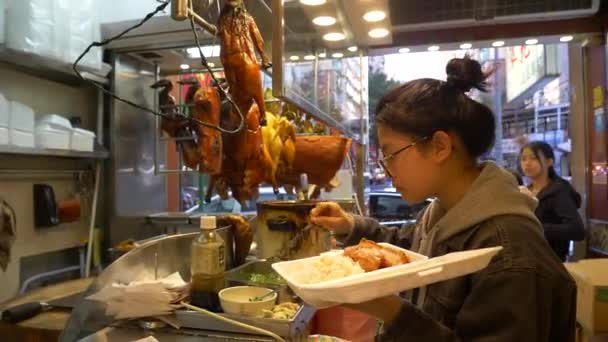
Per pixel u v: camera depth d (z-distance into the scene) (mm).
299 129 2234
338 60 1895
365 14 1805
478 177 957
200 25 1120
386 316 806
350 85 2252
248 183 1430
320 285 698
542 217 2740
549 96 3961
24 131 1887
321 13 1462
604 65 3109
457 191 979
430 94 934
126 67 2504
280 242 1394
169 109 1709
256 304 1056
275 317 1039
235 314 1049
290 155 1722
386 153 984
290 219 1392
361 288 684
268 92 2035
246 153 1337
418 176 956
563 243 2664
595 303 1690
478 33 3252
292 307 1110
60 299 1322
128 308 1049
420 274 703
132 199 2619
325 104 1661
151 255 1209
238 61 1179
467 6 2887
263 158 1444
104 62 2408
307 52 1358
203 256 1120
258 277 1282
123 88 2488
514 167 3643
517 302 753
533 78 4008
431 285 932
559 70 3697
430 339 788
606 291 1684
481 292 787
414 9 2898
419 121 923
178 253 1296
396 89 985
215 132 1247
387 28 2023
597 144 3225
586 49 3279
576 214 2658
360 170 2938
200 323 1046
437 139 925
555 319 816
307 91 1362
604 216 3148
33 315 1211
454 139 941
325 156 1842
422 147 936
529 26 3178
